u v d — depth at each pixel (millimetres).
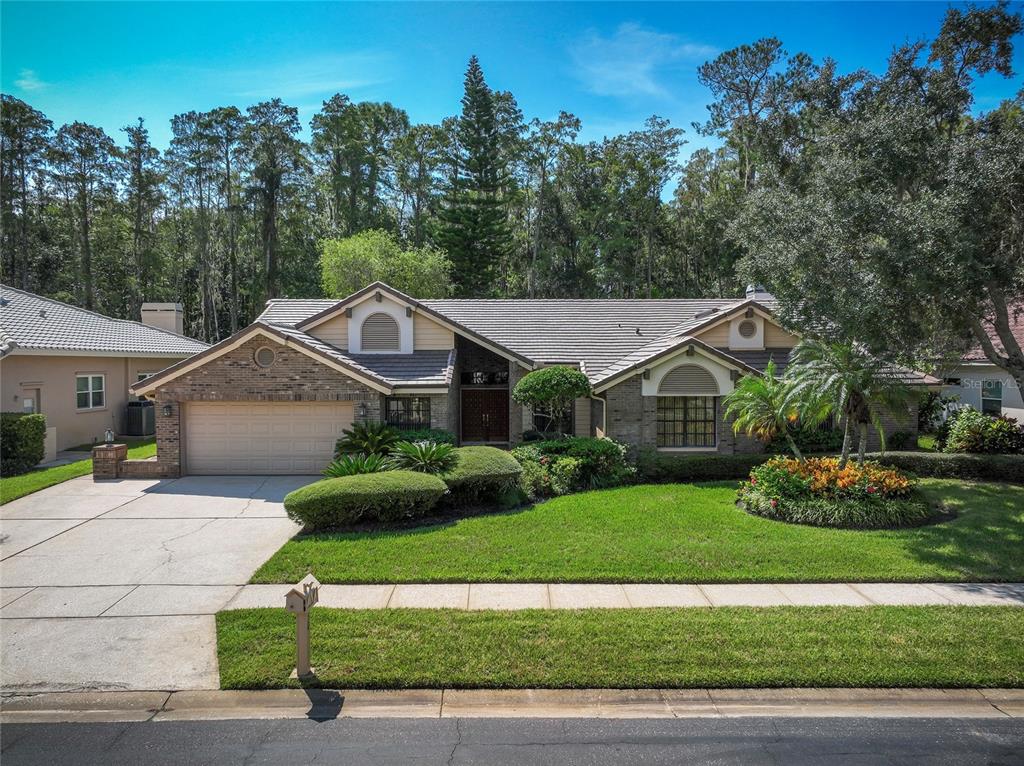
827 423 17125
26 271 45969
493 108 42438
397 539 9922
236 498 13367
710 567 8680
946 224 9422
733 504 12328
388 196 57125
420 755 4902
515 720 5395
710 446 16844
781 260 12523
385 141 55250
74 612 7438
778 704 5633
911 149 10875
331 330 18469
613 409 16109
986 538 9922
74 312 23797
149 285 51625
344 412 16094
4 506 12664
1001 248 10617
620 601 7652
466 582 8266
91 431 21766
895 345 10898
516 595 7848
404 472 11445
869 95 14539
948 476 14883
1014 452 15844
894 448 17141
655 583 8266
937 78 12984
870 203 10281
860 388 11594
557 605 7516
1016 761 4820
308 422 16094
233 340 15531
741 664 6070
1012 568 8656
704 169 49000
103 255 50688
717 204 43781
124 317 52250
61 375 20328
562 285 50031
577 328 21328
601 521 10922
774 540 9859
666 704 5637
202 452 16062
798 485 11320
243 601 7727
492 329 21156
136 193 49969
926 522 10977
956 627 6820
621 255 47781
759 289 22812
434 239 43875
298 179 49406
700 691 5785
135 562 9203
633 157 46562
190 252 53812
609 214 48000
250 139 48469
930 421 21250
